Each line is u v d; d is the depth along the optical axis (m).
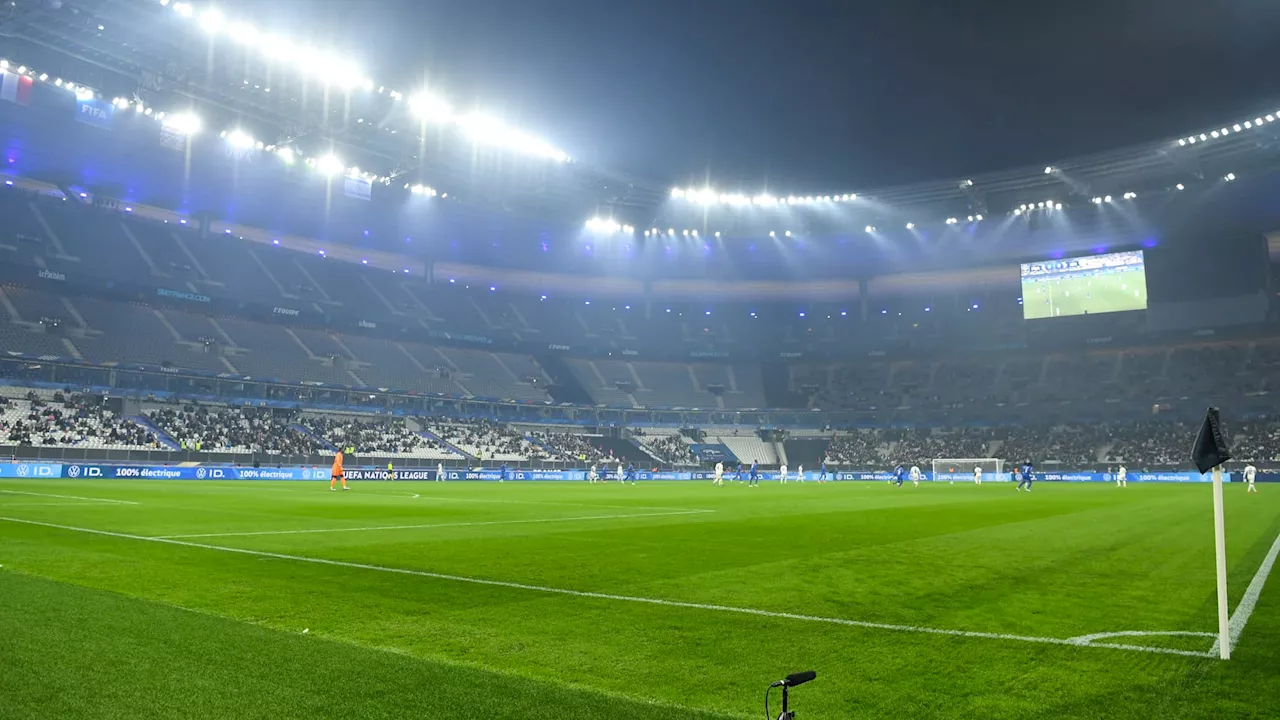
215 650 5.53
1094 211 67.44
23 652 5.27
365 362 68.06
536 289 86.06
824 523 19.00
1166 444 67.44
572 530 16.66
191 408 54.22
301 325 67.06
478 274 82.75
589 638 6.85
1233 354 71.69
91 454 42.16
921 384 83.56
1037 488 46.00
